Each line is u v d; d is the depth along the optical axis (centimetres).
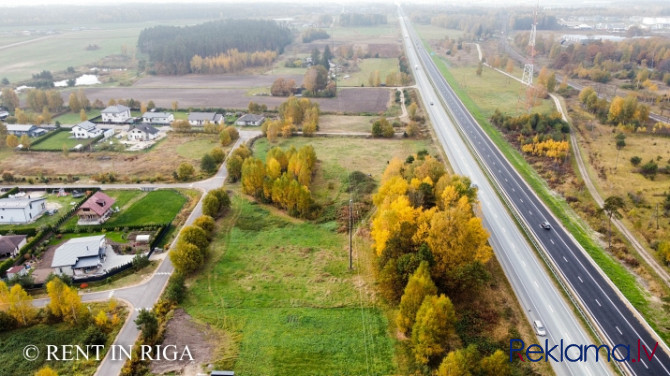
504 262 8881
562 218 10600
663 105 18375
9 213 10625
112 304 7575
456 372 5691
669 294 7962
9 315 7212
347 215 10856
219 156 14325
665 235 9625
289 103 17888
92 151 15425
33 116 18688
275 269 8856
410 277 7012
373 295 8081
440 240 7625
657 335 7050
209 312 7662
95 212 10550
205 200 10669
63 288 7212
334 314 7625
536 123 16125
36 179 13075
